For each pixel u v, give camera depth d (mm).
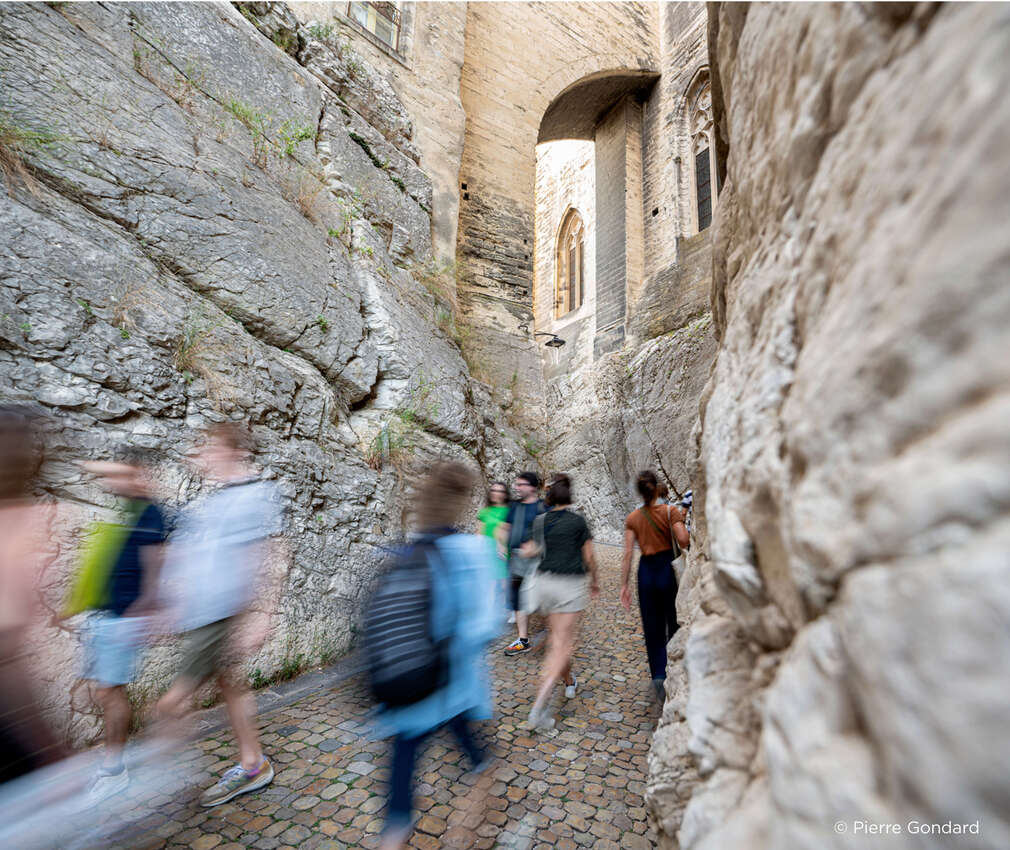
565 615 2961
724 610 1446
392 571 1765
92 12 4086
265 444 3721
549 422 15008
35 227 2951
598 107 14516
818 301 821
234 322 4047
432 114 8594
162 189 3961
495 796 2275
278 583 3426
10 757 1102
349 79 7074
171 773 2332
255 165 5031
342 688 3295
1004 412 400
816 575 643
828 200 821
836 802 523
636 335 13008
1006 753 348
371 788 2287
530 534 3537
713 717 1203
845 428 603
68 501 2588
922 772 410
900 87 637
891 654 463
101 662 2111
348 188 6379
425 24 8711
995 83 443
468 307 9305
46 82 3535
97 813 2023
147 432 3039
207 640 2020
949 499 427
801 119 939
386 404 5480
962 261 452
